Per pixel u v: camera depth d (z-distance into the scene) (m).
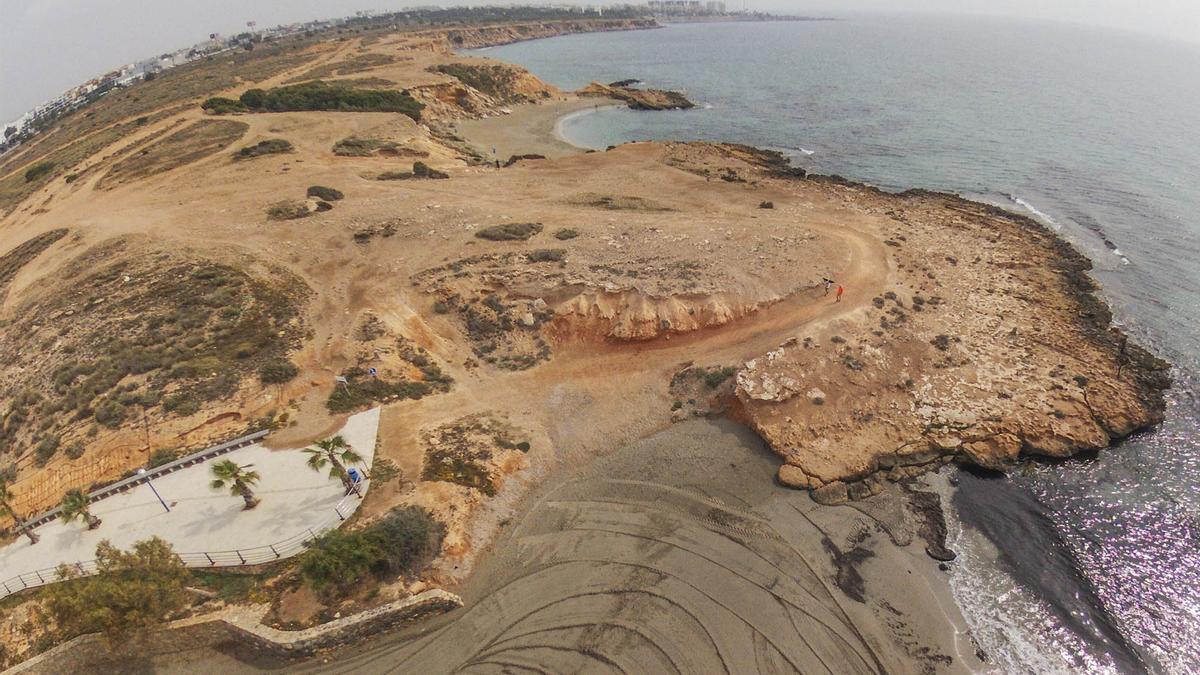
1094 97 128.00
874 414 37.56
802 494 33.94
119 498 31.67
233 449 34.12
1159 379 39.84
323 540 27.50
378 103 103.44
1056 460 35.09
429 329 44.56
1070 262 54.03
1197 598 27.97
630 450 37.28
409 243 54.69
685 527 32.22
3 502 28.61
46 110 193.12
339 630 26.09
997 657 25.91
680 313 44.00
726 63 197.00
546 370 42.53
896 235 58.16
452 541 30.27
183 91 119.56
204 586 27.81
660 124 114.25
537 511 33.50
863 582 29.05
